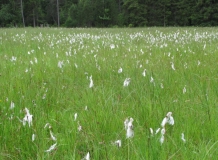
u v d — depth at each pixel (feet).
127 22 196.65
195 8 179.22
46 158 10.28
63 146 11.25
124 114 13.84
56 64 26.53
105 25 196.65
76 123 12.82
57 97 16.61
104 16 193.57
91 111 14.02
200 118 13.15
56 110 14.99
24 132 12.21
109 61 27.55
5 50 37.93
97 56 31.32
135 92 16.87
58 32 79.77
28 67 24.26
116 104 14.98
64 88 18.58
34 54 33.73
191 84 18.54
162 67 24.21
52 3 238.07
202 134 11.91
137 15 191.01
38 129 12.22
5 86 18.38
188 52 34.50
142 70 23.16
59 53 34.73
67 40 50.60
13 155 10.87
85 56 31.22
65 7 239.30
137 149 10.55
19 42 48.26
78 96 16.89
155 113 13.62
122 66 24.91
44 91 17.51
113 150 10.44
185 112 13.91
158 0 187.93
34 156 10.85
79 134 11.79
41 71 22.71
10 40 51.06
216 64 25.18
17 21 196.03
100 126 12.57
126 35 67.92
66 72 22.91
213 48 38.42
